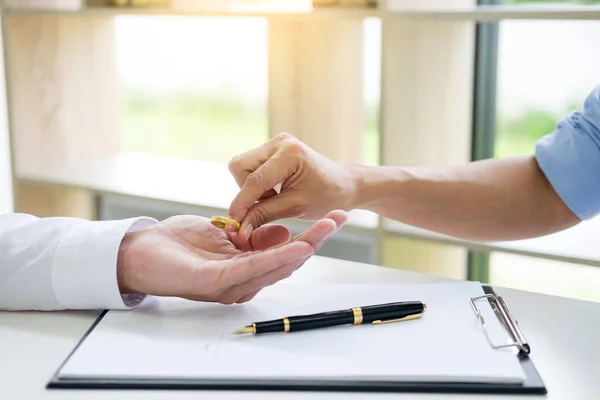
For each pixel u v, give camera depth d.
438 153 1.56
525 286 1.88
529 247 1.33
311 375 0.53
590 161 0.91
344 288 0.71
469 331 0.61
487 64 1.69
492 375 0.52
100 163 1.93
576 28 1.65
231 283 0.63
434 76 1.51
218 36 1.94
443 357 0.55
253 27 1.90
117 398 0.51
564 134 0.94
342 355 0.56
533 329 0.64
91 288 0.66
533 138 1.74
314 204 0.81
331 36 1.54
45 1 1.78
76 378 0.53
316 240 0.64
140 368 0.54
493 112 1.73
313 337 0.59
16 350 0.60
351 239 1.70
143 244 0.67
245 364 0.54
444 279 0.77
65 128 1.89
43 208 1.87
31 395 0.52
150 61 1.99
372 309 0.62
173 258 0.65
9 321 0.66
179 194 1.65
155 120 2.03
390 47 1.38
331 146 1.59
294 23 1.50
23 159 1.81
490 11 1.24
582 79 1.67
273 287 0.72
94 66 1.93
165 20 1.96
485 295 0.68
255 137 1.97
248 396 0.51
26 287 0.67
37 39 1.78
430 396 0.51
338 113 1.59
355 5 1.44
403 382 0.52
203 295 0.65
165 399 0.51
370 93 1.71
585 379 0.55
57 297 0.67
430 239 1.40
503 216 0.94
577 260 1.27
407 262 1.56
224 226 0.69
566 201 0.93
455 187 0.92
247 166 0.78
